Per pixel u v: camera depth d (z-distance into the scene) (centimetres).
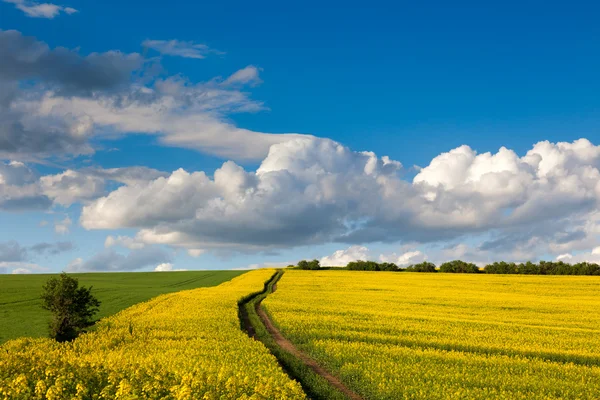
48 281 3319
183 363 2161
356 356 2583
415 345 3130
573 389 2105
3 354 2402
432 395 1916
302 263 13362
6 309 5025
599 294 7031
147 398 1538
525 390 2088
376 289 7450
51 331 3247
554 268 11206
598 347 3158
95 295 6556
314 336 3275
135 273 11788
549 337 3459
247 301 5750
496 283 8669
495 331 3672
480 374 2295
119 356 2323
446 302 5728
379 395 1944
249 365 2234
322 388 2078
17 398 1538
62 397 1545
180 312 4381
